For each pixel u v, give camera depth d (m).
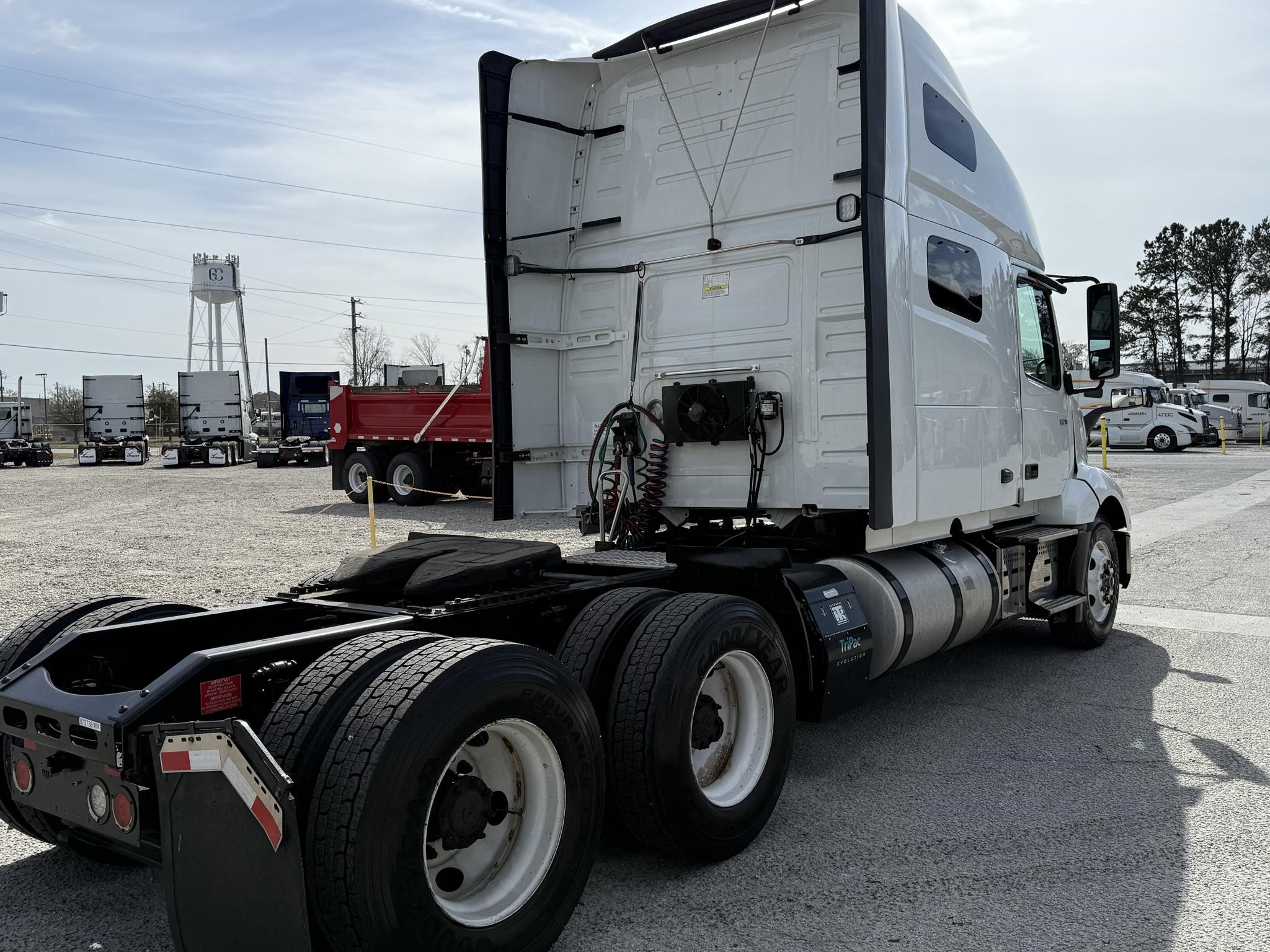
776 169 4.93
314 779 2.37
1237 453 32.25
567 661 3.40
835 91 4.75
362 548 11.51
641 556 4.50
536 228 5.51
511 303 5.43
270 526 14.02
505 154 5.35
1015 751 4.60
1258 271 67.31
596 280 5.59
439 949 2.39
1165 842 3.54
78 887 3.29
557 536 9.05
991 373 5.50
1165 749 4.60
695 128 5.21
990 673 6.10
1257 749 4.59
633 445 5.36
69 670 3.03
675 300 5.27
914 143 4.69
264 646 2.75
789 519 4.96
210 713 2.70
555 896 2.74
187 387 34.00
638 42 5.27
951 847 3.53
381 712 2.40
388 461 18.17
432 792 2.39
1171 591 8.79
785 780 3.86
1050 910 3.04
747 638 3.52
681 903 3.12
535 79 5.46
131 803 2.48
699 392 4.99
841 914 3.03
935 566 5.08
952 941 2.85
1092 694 5.59
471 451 17.53
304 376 31.95
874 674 4.55
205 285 48.06
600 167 5.59
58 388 78.50
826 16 4.79
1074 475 6.84
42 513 16.55
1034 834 3.63
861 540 4.94
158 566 10.15
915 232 4.66
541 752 2.76
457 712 2.46
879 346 4.14
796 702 4.12
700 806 3.26
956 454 5.03
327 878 2.28
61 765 2.71
